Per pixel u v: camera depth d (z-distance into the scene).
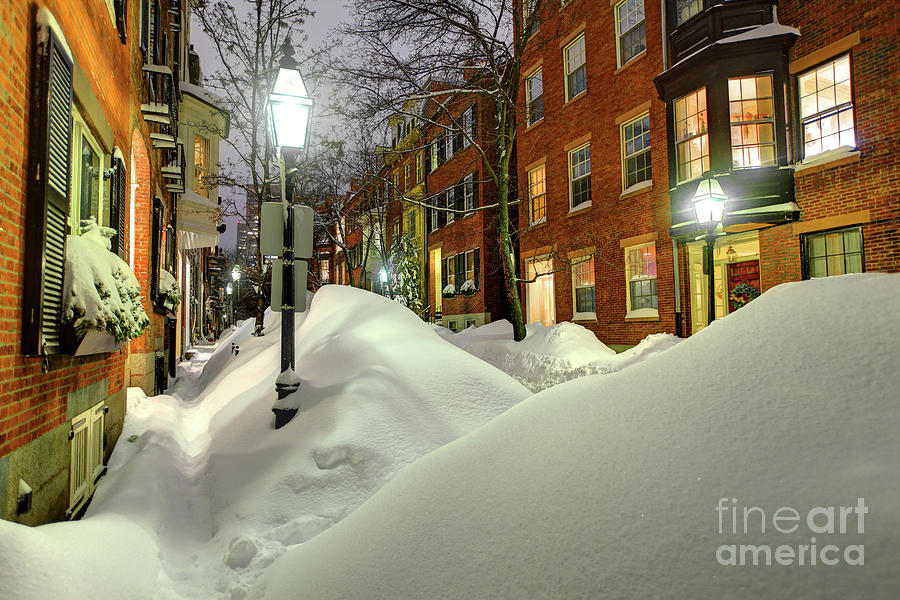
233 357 12.12
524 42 12.59
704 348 2.31
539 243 17.62
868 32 9.00
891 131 8.70
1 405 2.81
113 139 5.93
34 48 3.33
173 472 5.16
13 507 2.94
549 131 17.17
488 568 1.79
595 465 1.97
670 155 12.09
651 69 13.12
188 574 3.21
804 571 1.26
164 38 11.41
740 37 10.46
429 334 7.01
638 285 13.82
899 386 1.61
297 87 5.75
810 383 1.80
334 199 22.53
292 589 2.45
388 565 2.10
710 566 1.39
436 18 12.53
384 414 4.80
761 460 1.61
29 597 2.05
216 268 43.50
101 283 4.12
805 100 10.19
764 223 10.16
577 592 1.52
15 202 3.04
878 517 1.28
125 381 7.13
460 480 2.41
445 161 26.02
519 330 13.34
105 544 2.94
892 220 8.66
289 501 3.95
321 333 7.80
